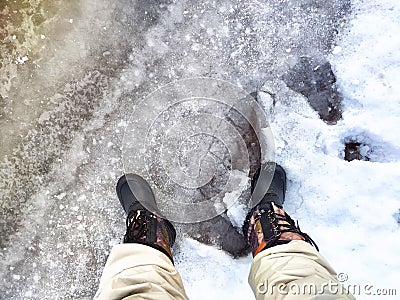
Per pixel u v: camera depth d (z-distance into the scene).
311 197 1.03
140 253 0.88
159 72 1.07
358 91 1.03
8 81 1.08
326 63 1.05
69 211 1.07
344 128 1.03
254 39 1.06
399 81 1.02
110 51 1.07
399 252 0.99
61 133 1.07
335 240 1.01
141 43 1.07
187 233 1.06
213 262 1.04
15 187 1.08
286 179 1.04
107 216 1.07
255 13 1.06
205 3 1.07
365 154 1.04
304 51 1.06
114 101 1.07
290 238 0.91
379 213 1.01
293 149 1.04
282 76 1.06
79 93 1.07
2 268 1.07
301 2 1.06
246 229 1.01
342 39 1.05
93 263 1.07
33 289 1.07
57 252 1.07
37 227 1.08
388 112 1.02
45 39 1.07
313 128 1.04
